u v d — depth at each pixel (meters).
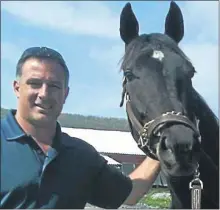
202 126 1.55
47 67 1.21
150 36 1.61
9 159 1.17
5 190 1.15
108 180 1.38
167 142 1.29
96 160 1.34
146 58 1.51
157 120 1.39
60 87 1.23
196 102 1.54
